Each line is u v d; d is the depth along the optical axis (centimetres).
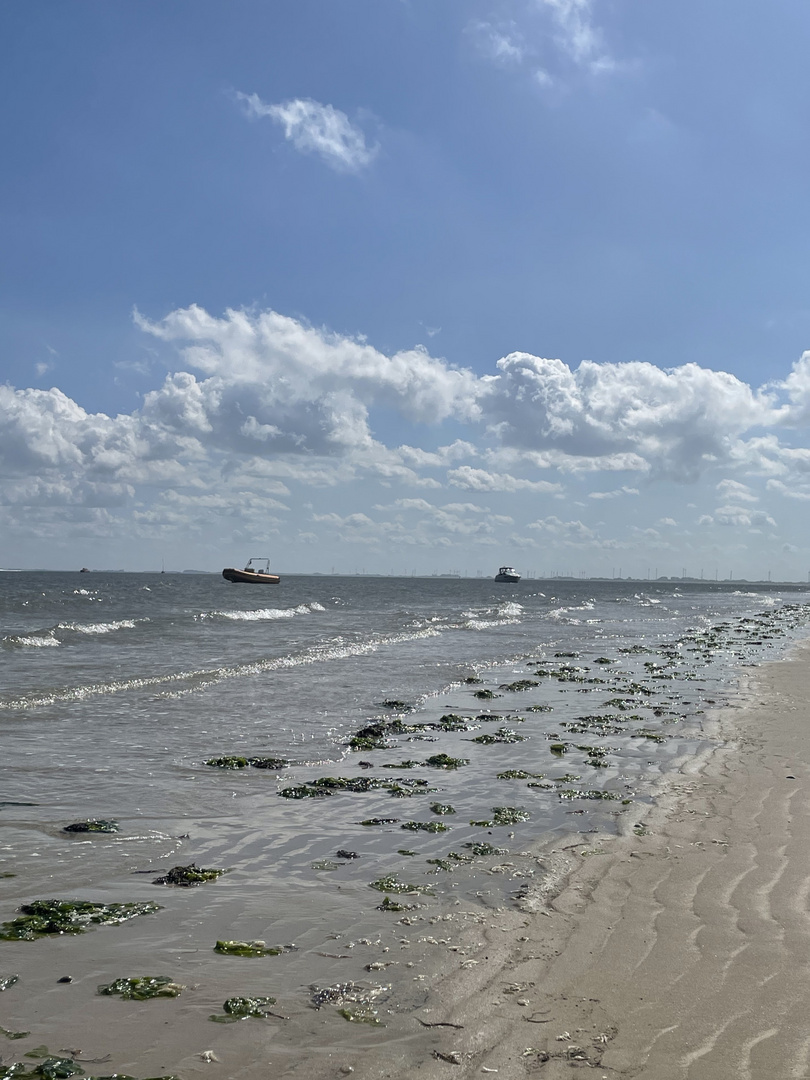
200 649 2900
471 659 2764
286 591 11331
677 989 528
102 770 1151
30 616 4866
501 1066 443
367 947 601
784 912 656
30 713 1569
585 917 654
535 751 1338
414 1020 495
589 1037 471
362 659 2691
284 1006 513
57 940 612
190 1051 461
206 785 1089
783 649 3384
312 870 775
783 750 1329
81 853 813
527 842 861
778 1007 503
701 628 4791
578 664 2703
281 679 2145
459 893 713
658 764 1235
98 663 2420
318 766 1216
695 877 743
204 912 670
